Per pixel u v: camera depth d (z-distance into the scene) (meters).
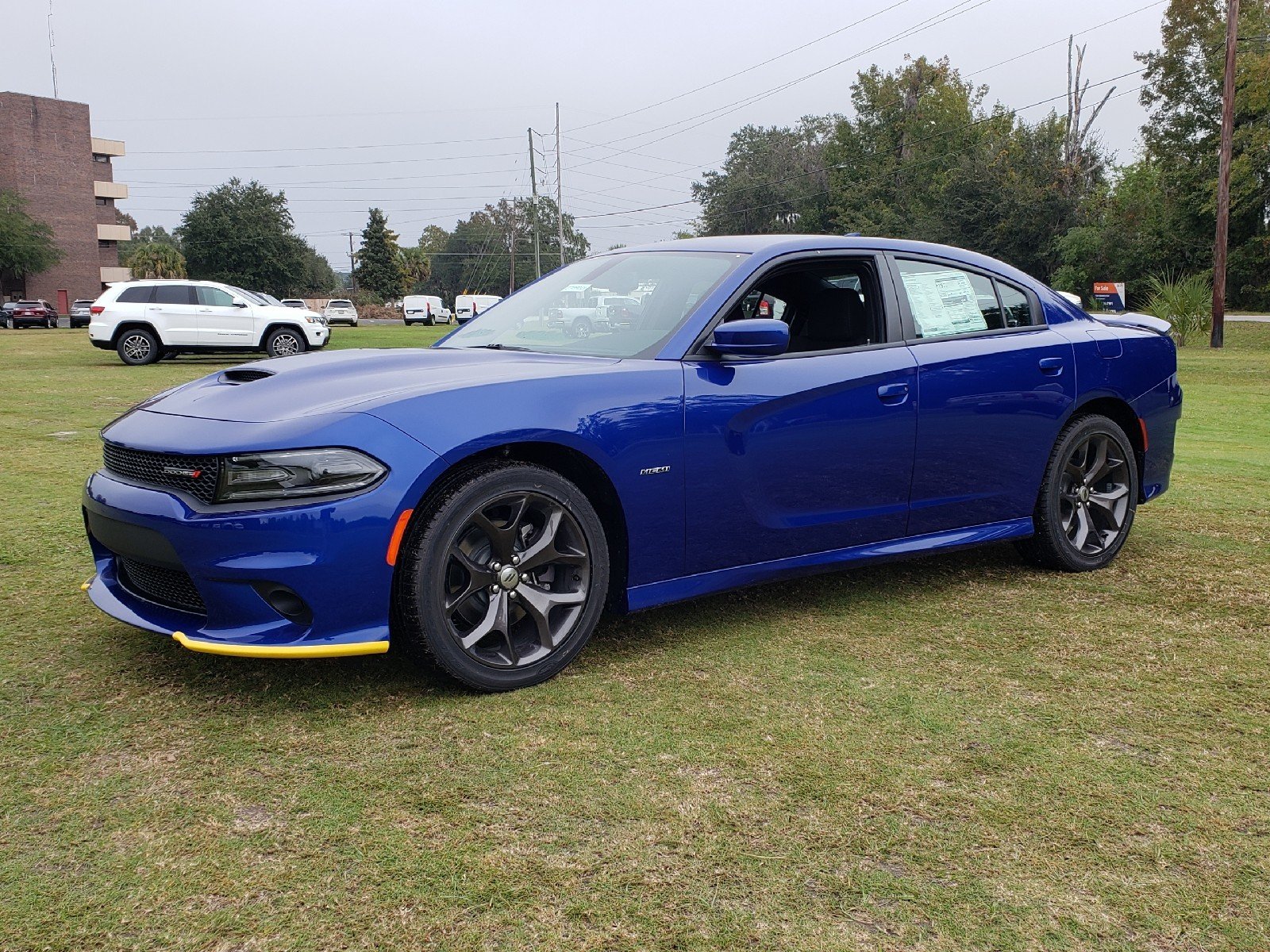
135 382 12.57
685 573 3.09
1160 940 1.68
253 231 79.50
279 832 1.97
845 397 3.32
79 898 1.74
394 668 2.89
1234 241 42.25
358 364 3.04
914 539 3.64
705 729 2.48
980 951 1.64
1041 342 3.97
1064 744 2.43
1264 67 34.94
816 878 1.84
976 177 48.19
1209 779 2.26
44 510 4.84
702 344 3.12
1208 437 8.91
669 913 1.72
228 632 2.52
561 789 2.16
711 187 80.94
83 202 74.00
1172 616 3.49
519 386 2.77
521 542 2.78
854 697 2.71
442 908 1.72
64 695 2.64
